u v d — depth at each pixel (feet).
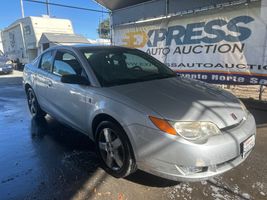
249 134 9.11
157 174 8.68
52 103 14.53
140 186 9.69
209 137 8.21
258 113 18.67
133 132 8.84
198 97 9.84
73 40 63.16
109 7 32.99
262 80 19.70
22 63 74.18
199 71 23.68
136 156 8.95
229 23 20.95
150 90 10.21
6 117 19.26
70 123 13.03
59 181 10.13
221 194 9.12
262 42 19.22
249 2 19.51
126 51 13.73
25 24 67.46
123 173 9.75
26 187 9.80
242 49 20.47
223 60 21.81
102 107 9.95
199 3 23.41
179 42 24.99
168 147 8.12
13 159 12.04
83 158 11.96
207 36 22.62
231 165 8.68
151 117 8.52
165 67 13.87
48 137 14.66
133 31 30.22
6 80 46.24
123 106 9.28
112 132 10.00
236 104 10.06
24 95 28.89
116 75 11.59
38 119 18.13
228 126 8.79
